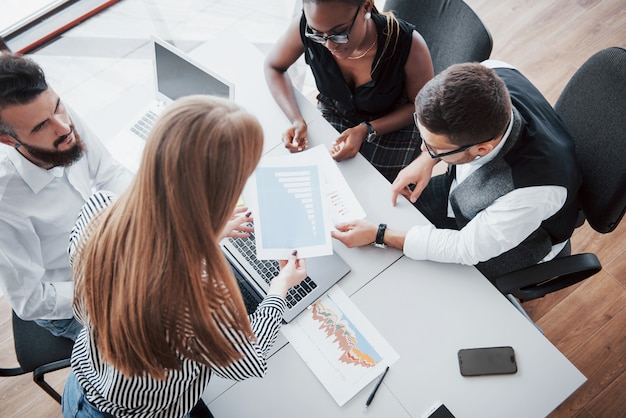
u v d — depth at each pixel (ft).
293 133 5.47
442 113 4.09
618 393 6.56
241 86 5.91
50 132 4.22
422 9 5.84
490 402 4.35
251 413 4.39
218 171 2.50
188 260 2.60
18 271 4.63
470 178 5.01
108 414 4.04
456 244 4.77
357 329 4.63
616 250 7.40
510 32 9.09
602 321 6.99
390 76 5.58
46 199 4.79
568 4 9.23
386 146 6.32
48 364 5.09
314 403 4.40
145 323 2.74
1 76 3.77
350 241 4.91
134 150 5.59
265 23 9.30
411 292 4.77
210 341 2.93
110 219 2.78
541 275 4.78
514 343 4.54
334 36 4.73
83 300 3.08
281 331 4.65
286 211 4.89
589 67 4.83
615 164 4.69
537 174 4.49
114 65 8.95
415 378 4.45
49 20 8.64
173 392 3.56
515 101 4.75
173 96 5.67
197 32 9.20
